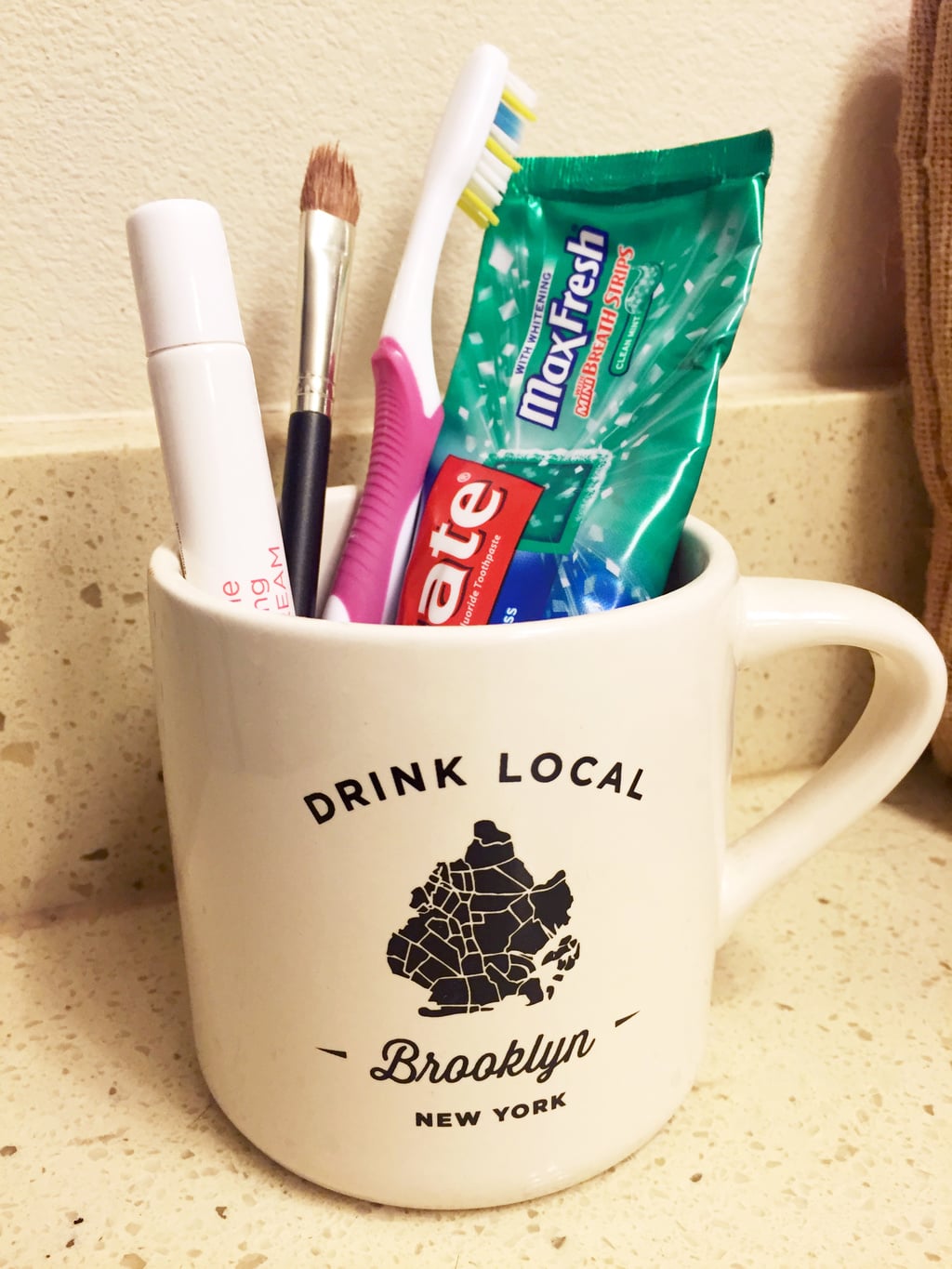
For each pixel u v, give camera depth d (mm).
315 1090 217
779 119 336
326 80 290
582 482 248
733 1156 242
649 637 197
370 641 186
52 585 295
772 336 363
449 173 260
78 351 295
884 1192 232
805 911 323
